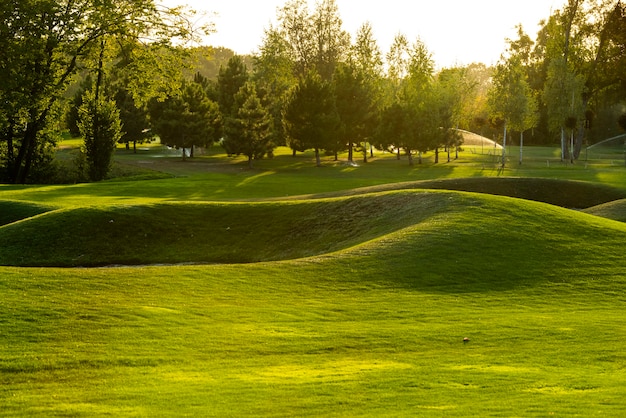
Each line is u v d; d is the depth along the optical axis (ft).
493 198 92.02
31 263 89.76
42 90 187.32
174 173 225.35
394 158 316.60
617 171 217.15
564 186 145.28
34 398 34.01
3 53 177.88
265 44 354.95
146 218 101.81
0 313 47.03
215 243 97.14
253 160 289.74
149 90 205.98
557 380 36.29
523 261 68.59
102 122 205.67
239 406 32.55
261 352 42.47
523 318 51.16
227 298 55.21
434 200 92.58
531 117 258.98
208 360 40.78
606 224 84.99
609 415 30.01
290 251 92.48
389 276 63.21
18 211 117.19
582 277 64.49
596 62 293.02
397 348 43.55
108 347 42.29
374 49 328.70
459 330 47.55
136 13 195.21
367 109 287.89
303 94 261.03
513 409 31.14
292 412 31.65
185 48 203.41
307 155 334.44
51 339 43.24
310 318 50.42
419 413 30.86
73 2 191.42
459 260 67.87
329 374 37.96
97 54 210.38
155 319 48.24
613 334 46.44
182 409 32.19
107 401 33.47
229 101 346.74
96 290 54.60
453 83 305.94
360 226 92.99
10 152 202.49
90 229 97.66
